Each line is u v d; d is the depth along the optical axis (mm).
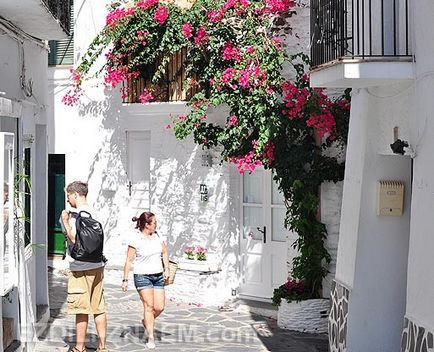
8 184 8094
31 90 10977
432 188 7090
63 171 17234
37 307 12039
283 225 13438
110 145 16344
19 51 10289
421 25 7430
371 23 8492
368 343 9102
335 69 7941
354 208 9250
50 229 17438
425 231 7242
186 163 14680
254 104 12430
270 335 11758
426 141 7270
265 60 12414
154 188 15273
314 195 12250
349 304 9117
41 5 9023
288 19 12734
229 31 12656
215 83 12680
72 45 16844
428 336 7008
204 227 14359
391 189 8977
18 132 9523
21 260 9477
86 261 9570
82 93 16609
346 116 11914
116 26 13875
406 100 7945
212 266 14039
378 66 7688
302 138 12352
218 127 13539
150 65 14266
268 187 13570
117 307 13633
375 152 8977
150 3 13461
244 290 13953
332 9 8602
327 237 12266
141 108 14453
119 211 16297
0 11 9344
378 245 9094
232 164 13945
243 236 13984
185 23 12930
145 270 10609
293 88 12062
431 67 7148
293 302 12125
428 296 7098
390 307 9125
